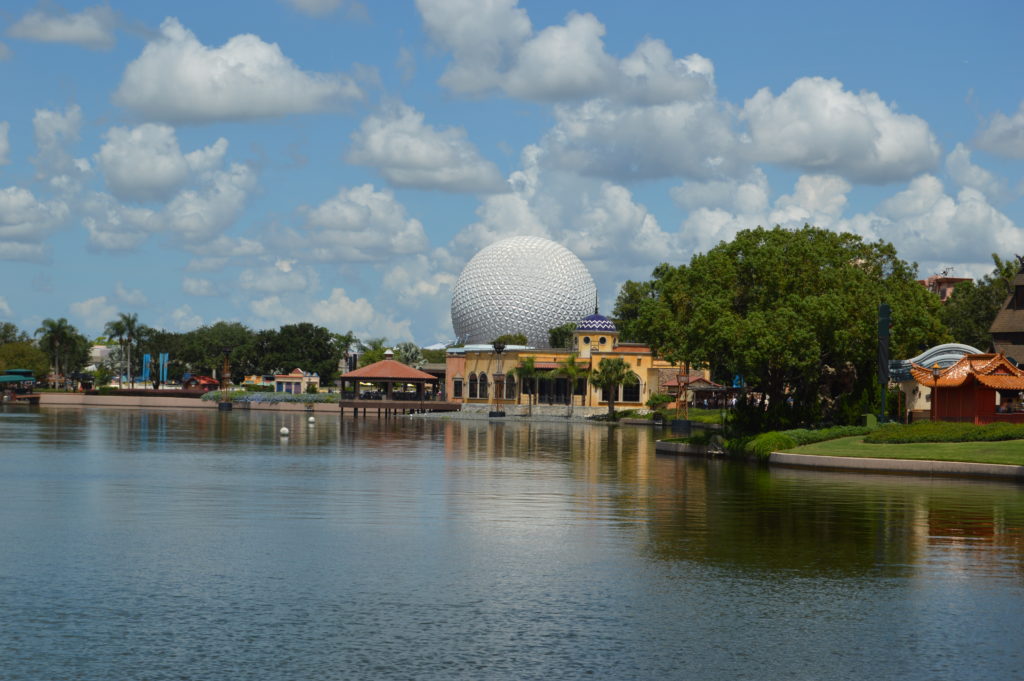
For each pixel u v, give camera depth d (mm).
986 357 64812
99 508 35250
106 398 166125
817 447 58188
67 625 19672
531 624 20062
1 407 150625
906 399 76188
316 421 115125
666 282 78375
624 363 125562
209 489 41438
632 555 27031
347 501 37781
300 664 17438
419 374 143000
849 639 19219
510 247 175750
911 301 73312
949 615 20969
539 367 142750
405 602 21656
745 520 33562
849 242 76750
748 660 17922
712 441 63594
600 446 73812
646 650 18453
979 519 34062
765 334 61812
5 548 27328
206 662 17484
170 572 24375
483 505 37000
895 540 29641
